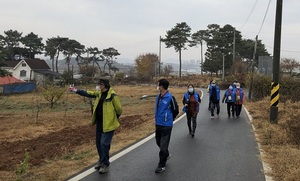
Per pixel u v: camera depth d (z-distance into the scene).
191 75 79.06
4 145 9.68
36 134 11.84
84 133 11.28
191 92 10.26
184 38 76.06
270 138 9.23
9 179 5.87
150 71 79.12
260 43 74.19
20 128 13.32
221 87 45.91
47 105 24.88
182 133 10.74
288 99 19.02
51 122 14.88
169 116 6.48
